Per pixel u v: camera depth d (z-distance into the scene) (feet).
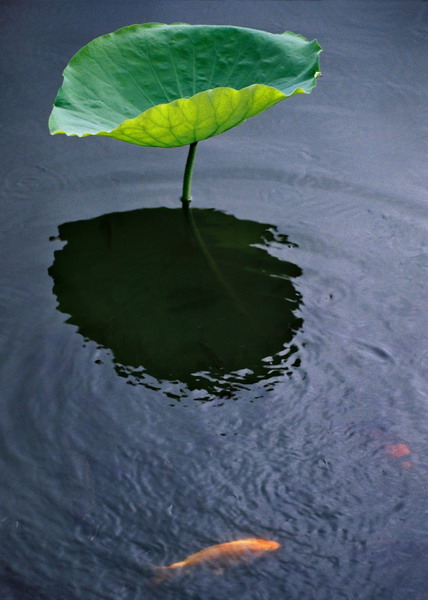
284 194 9.01
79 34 12.26
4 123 10.26
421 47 11.91
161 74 8.86
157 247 8.21
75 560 5.00
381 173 9.24
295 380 6.47
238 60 8.89
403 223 8.42
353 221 8.50
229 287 7.61
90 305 7.37
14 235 8.35
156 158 9.77
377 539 5.09
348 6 13.11
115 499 5.43
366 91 10.88
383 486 5.48
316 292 7.50
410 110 10.44
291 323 7.10
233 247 8.18
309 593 4.75
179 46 8.93
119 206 8.89
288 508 5.34
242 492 5.46
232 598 4.74
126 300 7.45
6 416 6.12
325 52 11.78
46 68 11.42
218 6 13.00
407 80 11.09
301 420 6.07
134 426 6.04
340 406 6.19
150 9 12.94
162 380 6.48
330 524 5.21
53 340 6.91
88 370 6.59
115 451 5.82
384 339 6.88
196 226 8.53
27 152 9.75
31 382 6.46
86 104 8.41
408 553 4.99
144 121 7.55
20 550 5.07
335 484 5.50
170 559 5.00
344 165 9.41
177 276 7.78
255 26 12.41
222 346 6.86
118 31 8.83
